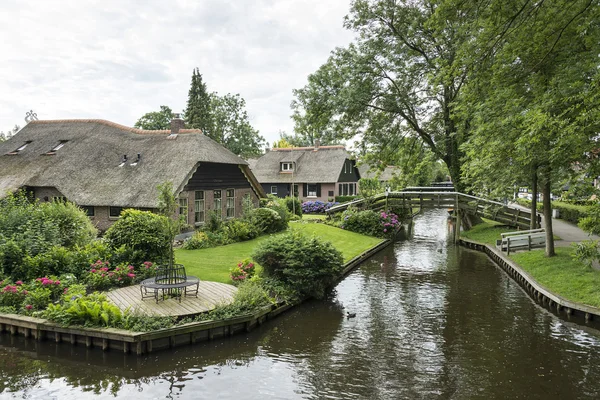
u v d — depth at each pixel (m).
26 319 10.64
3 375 9.00
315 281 14.59
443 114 28.11
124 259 14.27
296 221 30.27
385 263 21.14
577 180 12.27
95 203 20.97
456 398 8.18
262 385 8.71
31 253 13.12
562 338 11.22
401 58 25.67
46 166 23.62
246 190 27.56
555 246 19.44
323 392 8.42
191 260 16.83
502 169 16.02
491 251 22.58
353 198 44.66
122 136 25.98
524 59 11.16
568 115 10.77
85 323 10.26
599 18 10.56
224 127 58.56
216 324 10.87
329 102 25.83
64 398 8.09
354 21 25.12
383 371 9.35
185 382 8.80
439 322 12.50
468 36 13.34
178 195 20.64
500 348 10.59
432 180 73.88
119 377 8.97
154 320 10.38
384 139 28.05
